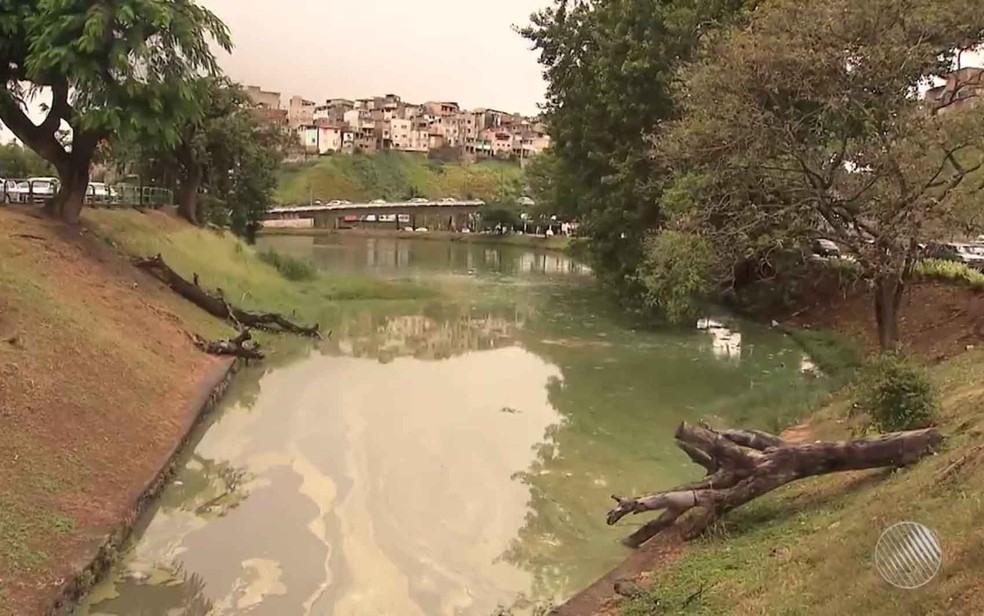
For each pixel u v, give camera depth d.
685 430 11.17
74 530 10.41
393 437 16.20
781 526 9.71
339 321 30.50
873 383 12.22
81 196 24.67
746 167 19.34
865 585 6.71
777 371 22.25
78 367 14.62
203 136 39.41
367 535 11.67
